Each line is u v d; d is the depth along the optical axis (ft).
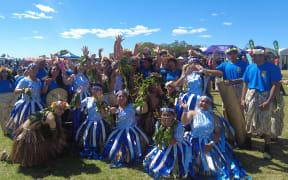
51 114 13.29
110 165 13.35
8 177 12.14
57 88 16.76
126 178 12.04
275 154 15.01
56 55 20.17
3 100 18.75
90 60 18.49
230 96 15.62
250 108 14.65
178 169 12.08
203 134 12.71
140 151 13.98
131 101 15.49
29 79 16.51
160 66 19.10
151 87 15.72
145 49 19.88
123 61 17.39
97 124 15.37
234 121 15.81
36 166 13.46
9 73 26.09
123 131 14.60
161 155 12.53
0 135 18.97
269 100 13.89
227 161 12.41
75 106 15.66
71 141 16.12
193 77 14.28
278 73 13.83
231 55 16.92
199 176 11.91
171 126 12.25
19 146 13.00
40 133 13.21
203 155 12.19
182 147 12.53
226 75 17.29
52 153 14.02
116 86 17.93
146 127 16.63
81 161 14.16
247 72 15.12
